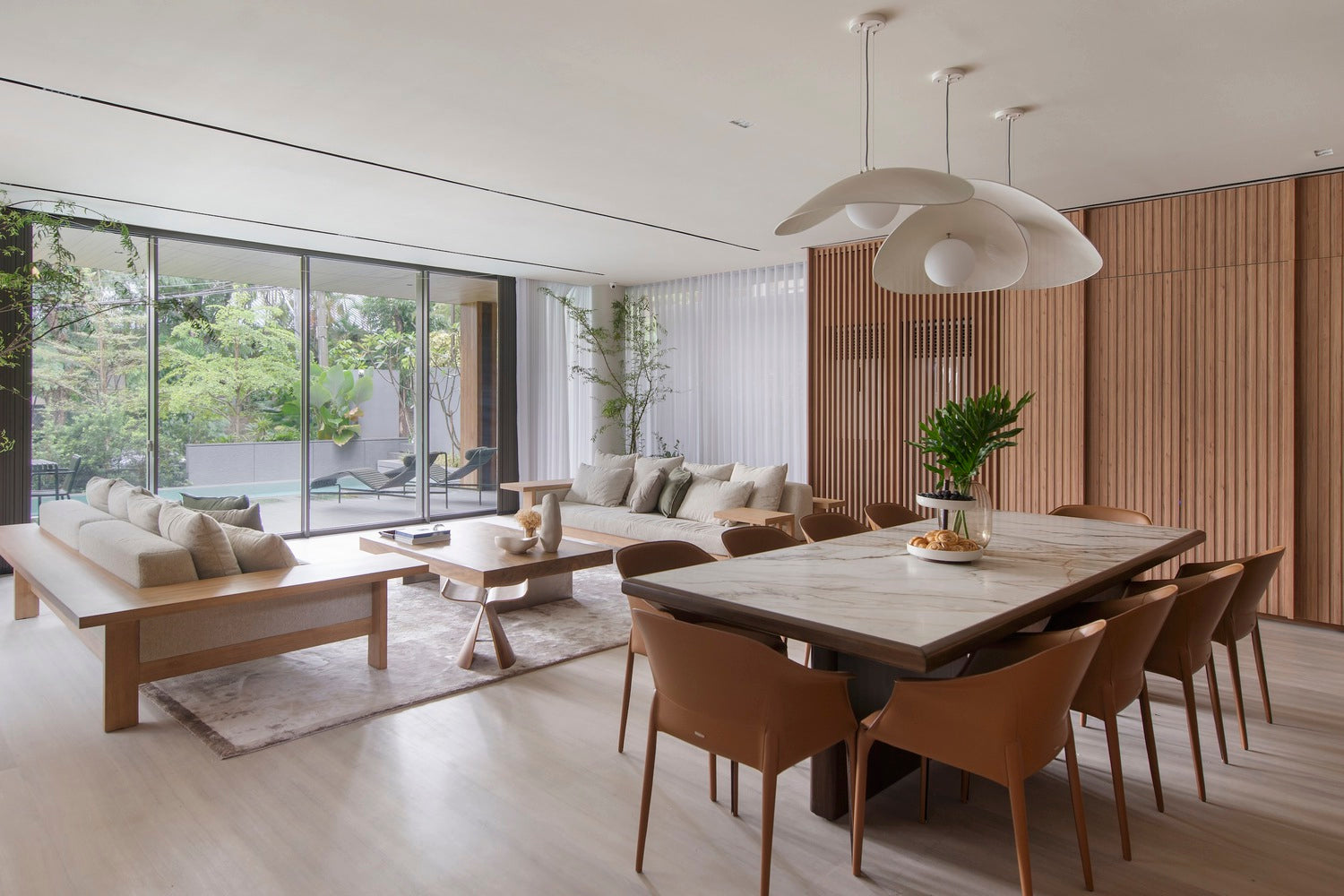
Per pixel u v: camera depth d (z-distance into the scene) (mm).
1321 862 2416
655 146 4555
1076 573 2854
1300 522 5117
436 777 2936
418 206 5898
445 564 4406
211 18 3074
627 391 9781
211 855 2420
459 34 3211
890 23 3102
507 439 9305
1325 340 5004
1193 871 2363
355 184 5301
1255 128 4203
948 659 2004
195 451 7016
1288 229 5078
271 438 7500
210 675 3992
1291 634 4879
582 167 4941
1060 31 3154
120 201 5719
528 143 4504
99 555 4035
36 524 5566
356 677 3965
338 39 3256
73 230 6316
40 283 5887
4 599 5418
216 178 5160
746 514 6074
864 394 7105
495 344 9172
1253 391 5223
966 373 6480
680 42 3275
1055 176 5066
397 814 2662
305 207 5922
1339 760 3123
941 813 2713
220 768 2994
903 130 4277
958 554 2979
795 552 3254
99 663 4156
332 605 3936
